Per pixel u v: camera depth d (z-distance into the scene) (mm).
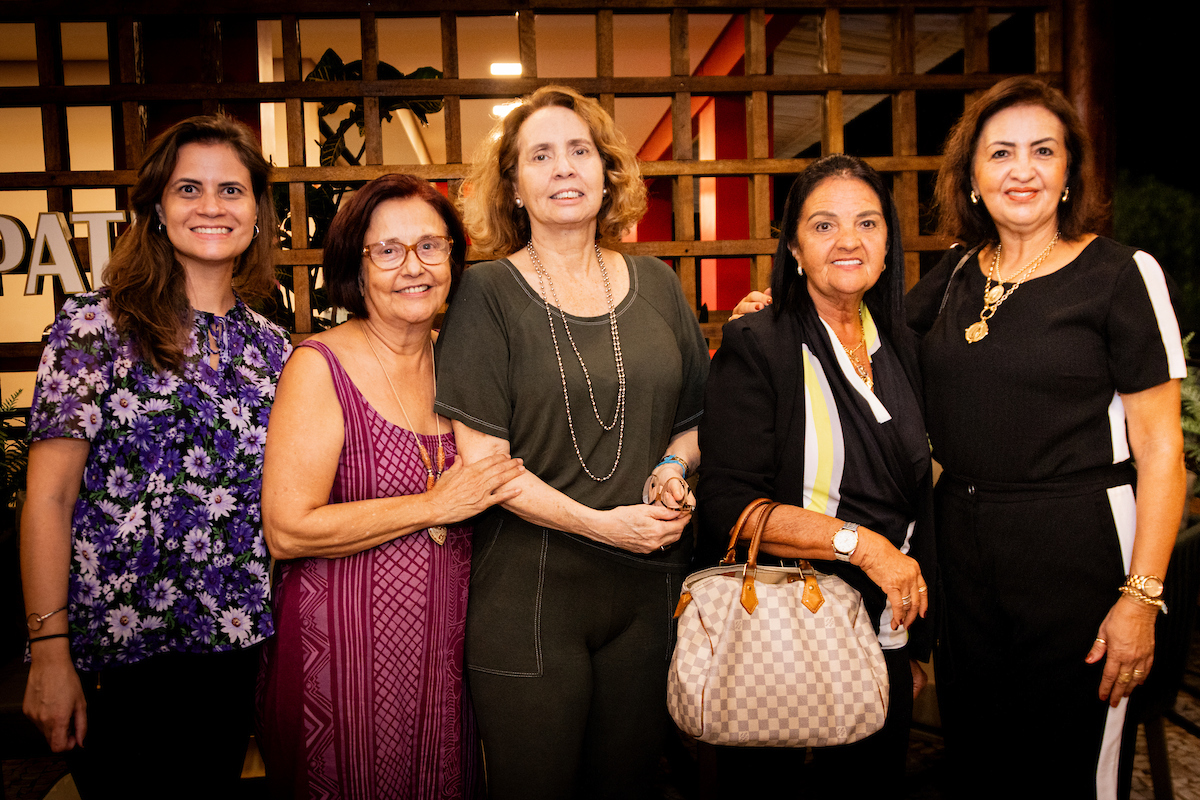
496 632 1407
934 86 2779
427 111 3340
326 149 3355
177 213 1451
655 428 1504
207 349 1491
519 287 1471
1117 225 3887
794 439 1468
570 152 1474
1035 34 2857
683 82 2713
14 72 5707
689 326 1618
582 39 5180
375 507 1329
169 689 1463
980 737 1573
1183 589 1774
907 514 1487
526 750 1388
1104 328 1396
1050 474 1429
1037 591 1440
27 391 6266
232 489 1476
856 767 1538
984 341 1483
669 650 1514
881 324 1576
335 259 1402
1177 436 1377
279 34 4805
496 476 1364
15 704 1866
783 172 2760
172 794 1488
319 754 1344
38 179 2578
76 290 2545
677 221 2775
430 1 2633
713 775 1936
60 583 1357
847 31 4328
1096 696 1432
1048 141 1457
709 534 1496
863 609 1427
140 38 2723
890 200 1509
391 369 1442
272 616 1500
